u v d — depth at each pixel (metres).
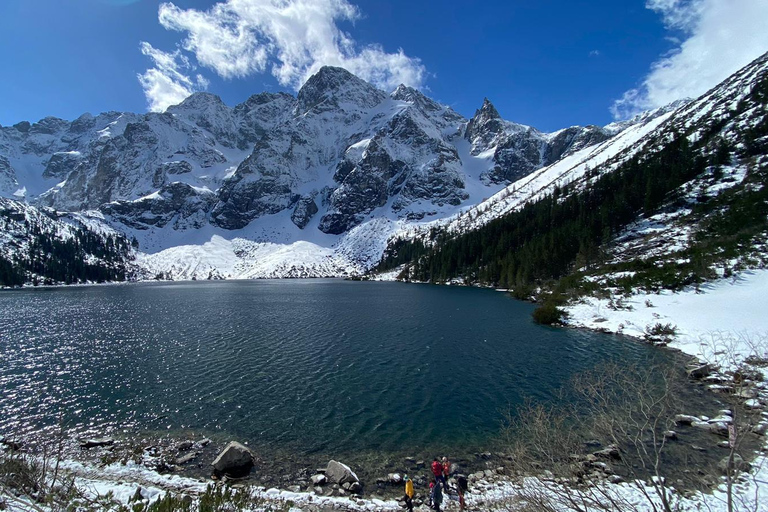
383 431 22.06
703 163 93.06
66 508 10.90
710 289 47.00
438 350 39.66
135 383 30.36
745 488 13.81
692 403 22.72
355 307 77.12
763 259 47.94
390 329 51.66
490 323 54.75
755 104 104.88
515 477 15.47
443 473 15.33
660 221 84.19
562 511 12.23
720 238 58.34
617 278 60.84
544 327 50.41
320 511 14.36
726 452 17.05
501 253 131.50
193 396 27.62
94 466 17.97
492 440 20.72
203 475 17.52
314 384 29.97
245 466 18.20
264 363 35.69
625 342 39.66
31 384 30.12
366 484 16.92
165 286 165.38
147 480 16.62
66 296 111.12
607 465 16.42
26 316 67.19
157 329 53.22
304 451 19.95
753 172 77.94
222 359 37.16
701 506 12.84
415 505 15.05
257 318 63.34
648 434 19.02
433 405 25.55
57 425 23.05
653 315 44.34
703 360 30.61
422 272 168.50
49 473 14.70
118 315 68.06
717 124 110.31
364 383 30.02
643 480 15.02
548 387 27.89
